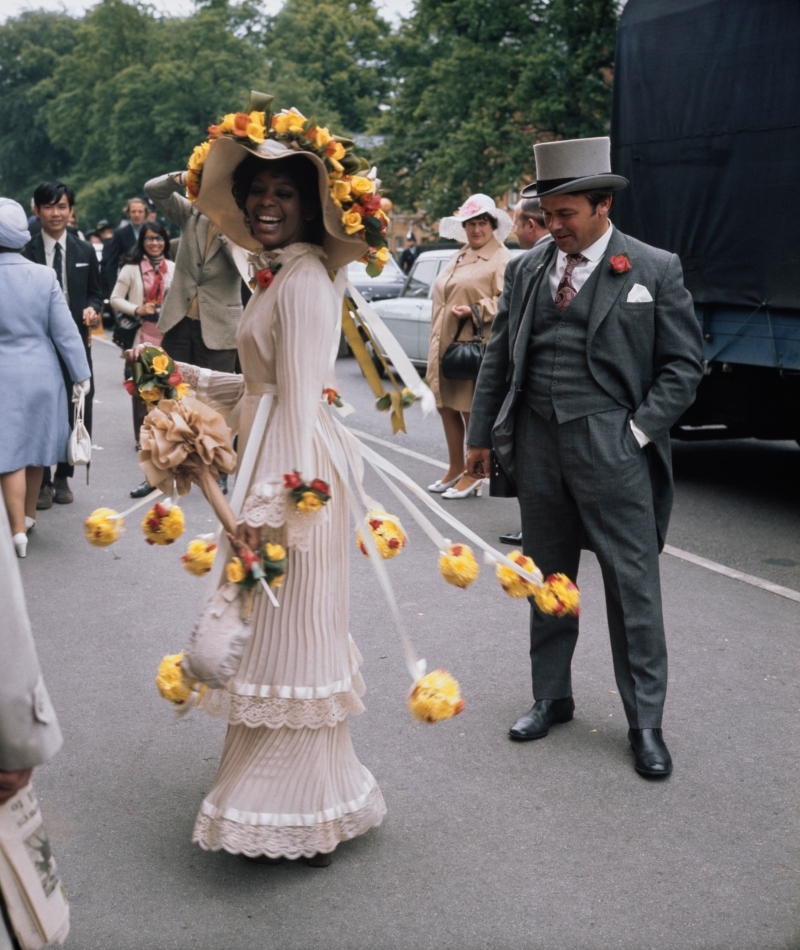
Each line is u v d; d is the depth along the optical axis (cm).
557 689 427
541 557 420
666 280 390
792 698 461
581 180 377
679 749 414
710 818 365
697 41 802
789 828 358
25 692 185
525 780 389
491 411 436
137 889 323
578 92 2941
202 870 333
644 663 399
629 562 395
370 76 5722
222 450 294
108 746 414
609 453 390
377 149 3609
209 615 292
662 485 402
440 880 328
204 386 333
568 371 396
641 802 375
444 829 357
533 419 410
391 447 1030
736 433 924
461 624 546
